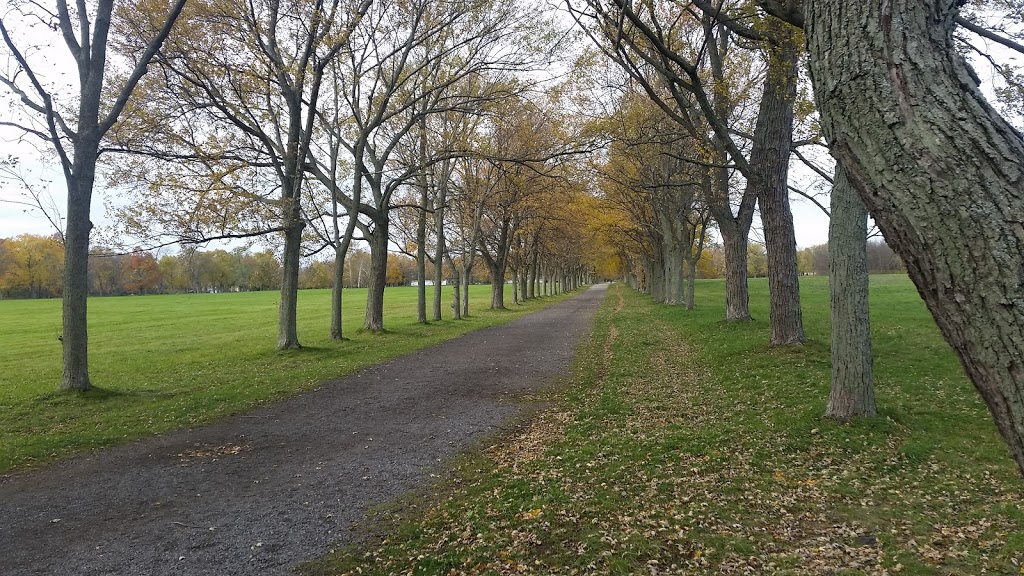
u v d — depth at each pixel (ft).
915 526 16.67
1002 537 15.42
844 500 18.81
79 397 37.35
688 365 45.55
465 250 118.21
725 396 34.24
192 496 21.24
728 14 31.53
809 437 24.97
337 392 40.57
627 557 15.52
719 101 47.14
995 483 19.42
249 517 19.25
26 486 22.57
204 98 52.13
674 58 31.14
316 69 55.47
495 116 67.92
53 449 27.27
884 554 15.11
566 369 47.44
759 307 97.76
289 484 22.38
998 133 5.33
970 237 5.10
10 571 15.75
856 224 26.50
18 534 18.13
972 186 5.16
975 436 24.49
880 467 21.56
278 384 43.11
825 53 6.56
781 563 14.87
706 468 22.25
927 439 24.02
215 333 95.20
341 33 53.26
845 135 6.22
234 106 52.75
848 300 26.63
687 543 16.22
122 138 47.03
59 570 15.78
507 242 134.72
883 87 5.83
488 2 61.77
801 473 21.36
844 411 26.63
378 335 76.69
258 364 54.08
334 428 30.89
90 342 83.41
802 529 16.94
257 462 25.21
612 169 83.05
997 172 5.13
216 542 17.39
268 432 30.25
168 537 17.78
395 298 216.33
